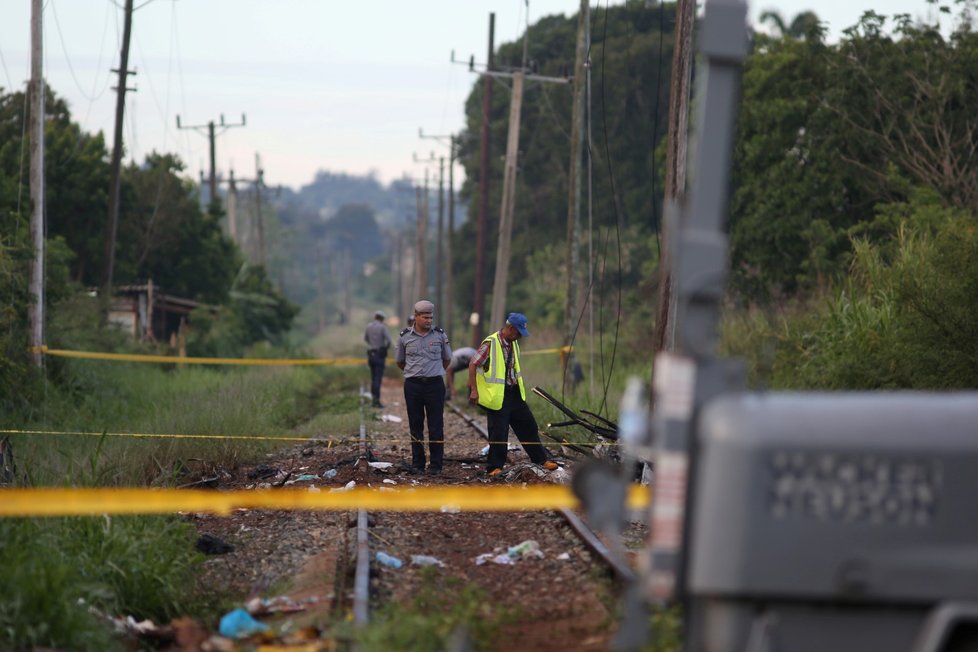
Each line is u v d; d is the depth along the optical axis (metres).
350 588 31.03
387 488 47.84
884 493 17.28
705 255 18.36
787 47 124.94
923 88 110.06
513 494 26.36
